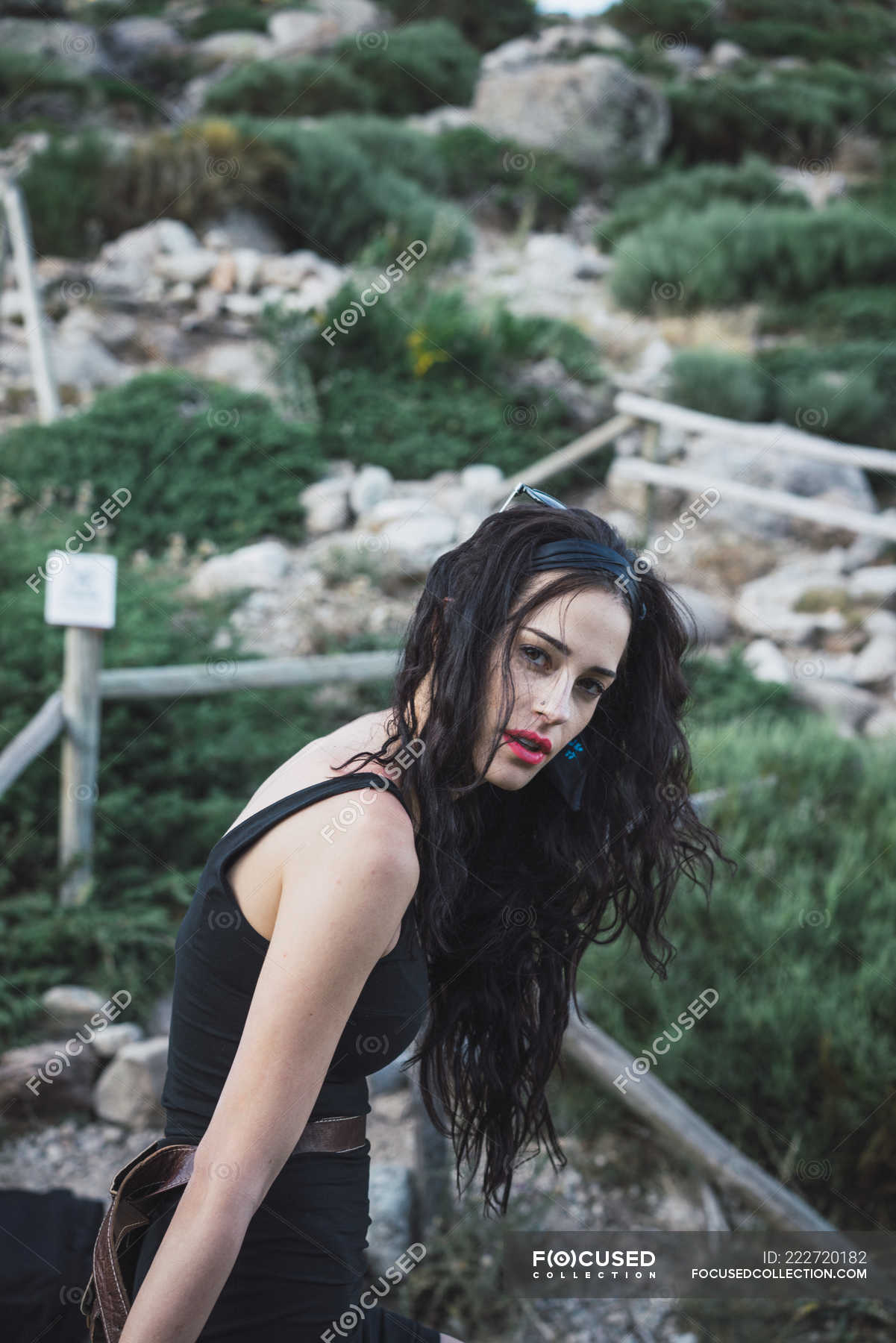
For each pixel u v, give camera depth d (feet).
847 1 60.95
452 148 39.96
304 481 22.79
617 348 31.12
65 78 40.73
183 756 13.66
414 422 25.02
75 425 21.70
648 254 34.55
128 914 11.60
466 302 30.63
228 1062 3.76
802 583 21.67
